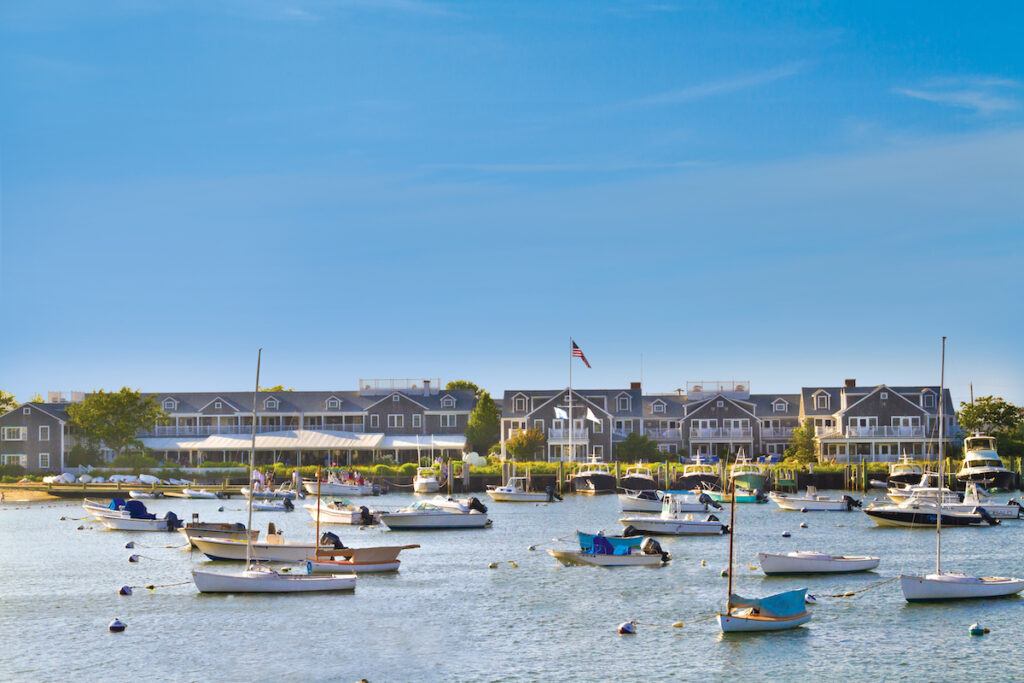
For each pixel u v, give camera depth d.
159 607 53.62
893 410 158.38
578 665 43.19
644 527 83.00
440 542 79.69
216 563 68.56
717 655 44.47
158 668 42.94
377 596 56.22
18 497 126.19
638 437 155.50
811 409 165.62
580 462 148.50
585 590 58.03
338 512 94.88
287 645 46.25
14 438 148.25
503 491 118.75
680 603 54.47
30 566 68.12
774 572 62.28
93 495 127.75
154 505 116.00
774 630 48.28
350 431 164.12
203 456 158.00
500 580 61.22
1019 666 42.81
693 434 166.75
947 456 153.00
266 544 66.56
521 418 161.25
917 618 50.44
